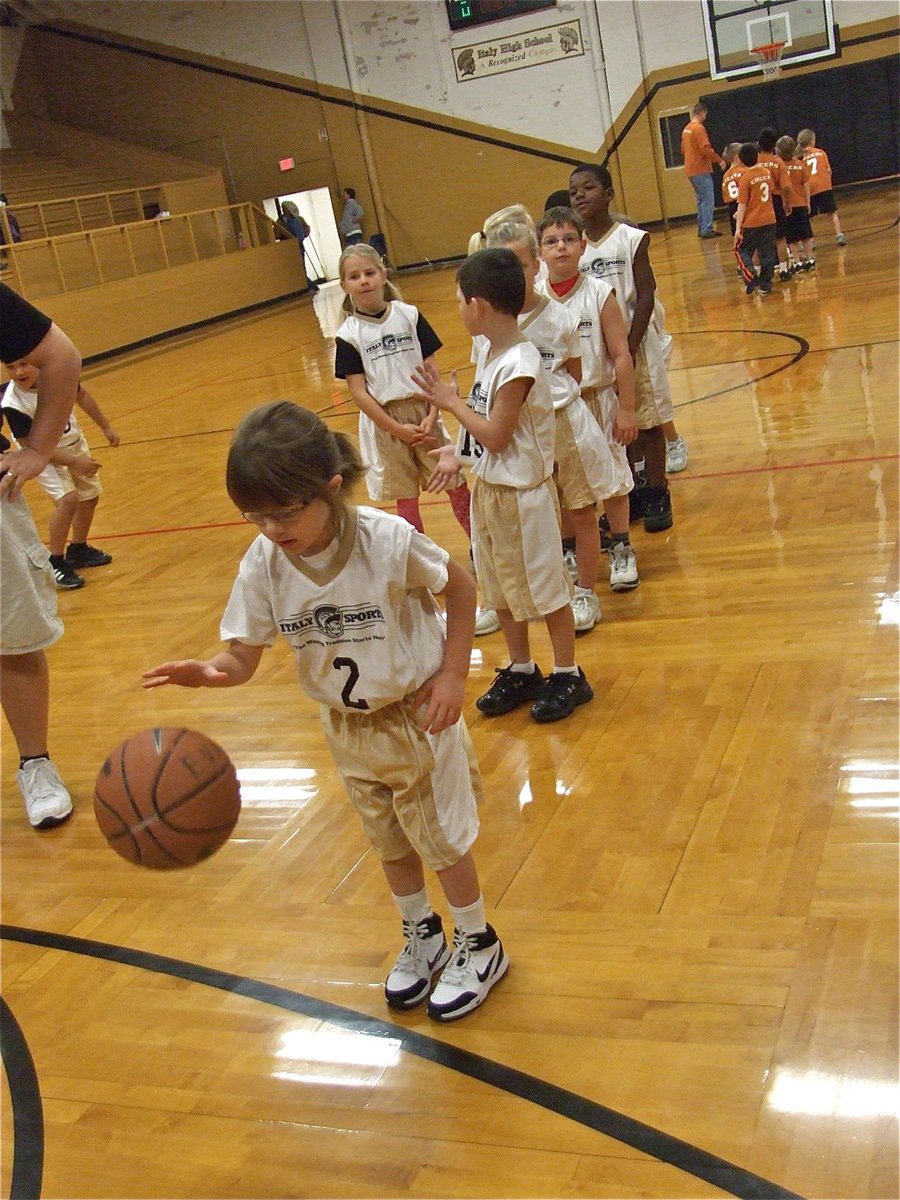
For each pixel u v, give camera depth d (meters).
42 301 14.81
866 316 8.52
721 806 2.74
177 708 3.95
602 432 3.84
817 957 2.17
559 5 18.06
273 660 4.29
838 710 3.08
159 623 4.83
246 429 1.84
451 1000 2.19
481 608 4.12
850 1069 1.89
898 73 16.62
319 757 3.41
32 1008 2.45
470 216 19.86
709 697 3.30
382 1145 1.92
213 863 2.93
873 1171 1.69
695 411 6.71
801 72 17.25
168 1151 1.99
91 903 2.85
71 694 4.22
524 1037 2.11
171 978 2.48
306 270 21.09
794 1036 1.98
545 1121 1.90
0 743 3.92
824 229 14.18
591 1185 1.75
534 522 3.19
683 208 18.67
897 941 2.17
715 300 10.78
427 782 2.15
